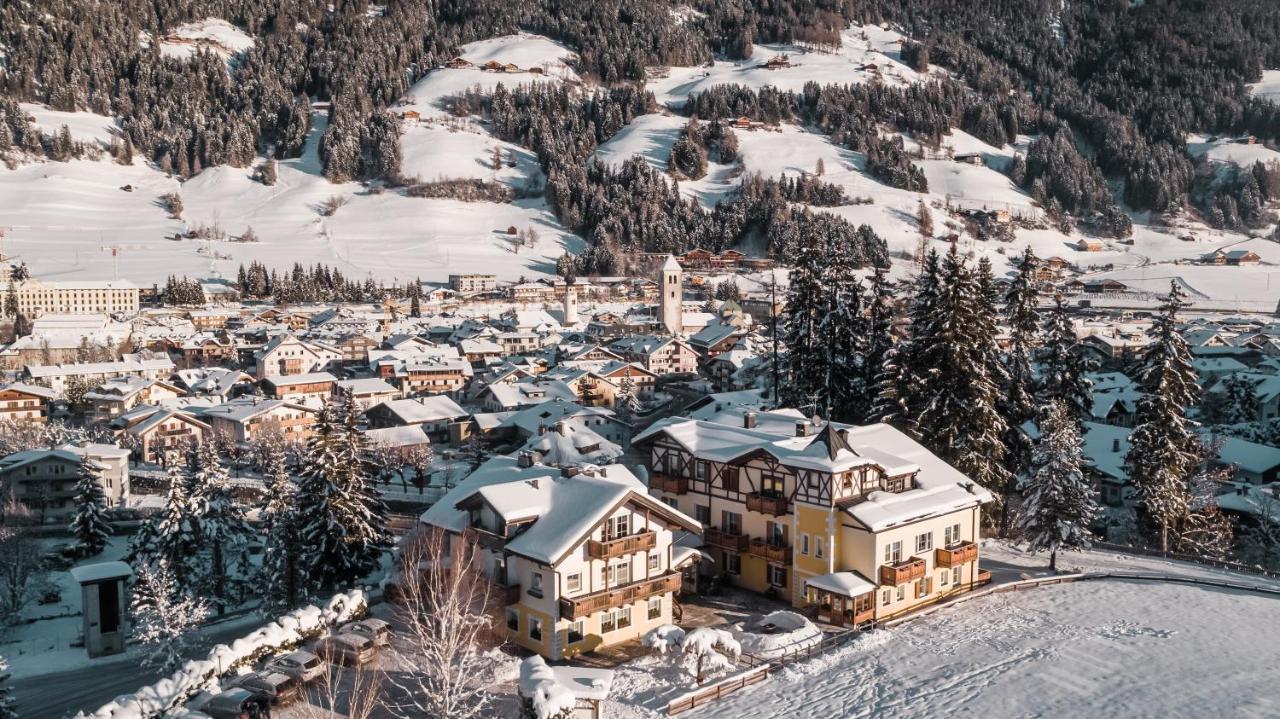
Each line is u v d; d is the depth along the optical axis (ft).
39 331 584.81
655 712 123.44
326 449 203.31
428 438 382.01
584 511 141.49
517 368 489.67
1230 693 125.18
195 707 122.93
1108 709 122.01
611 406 449.06
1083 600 168.25
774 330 269.85
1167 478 209.05
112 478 308.19
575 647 140.46
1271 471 275.59
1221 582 179.52
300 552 202.69
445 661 111.65
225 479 234.38
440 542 149.79
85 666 177.27
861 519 151.33
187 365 577.84
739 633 147.74
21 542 241.96
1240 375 392.88
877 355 239.91
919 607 163.02
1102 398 341.21
